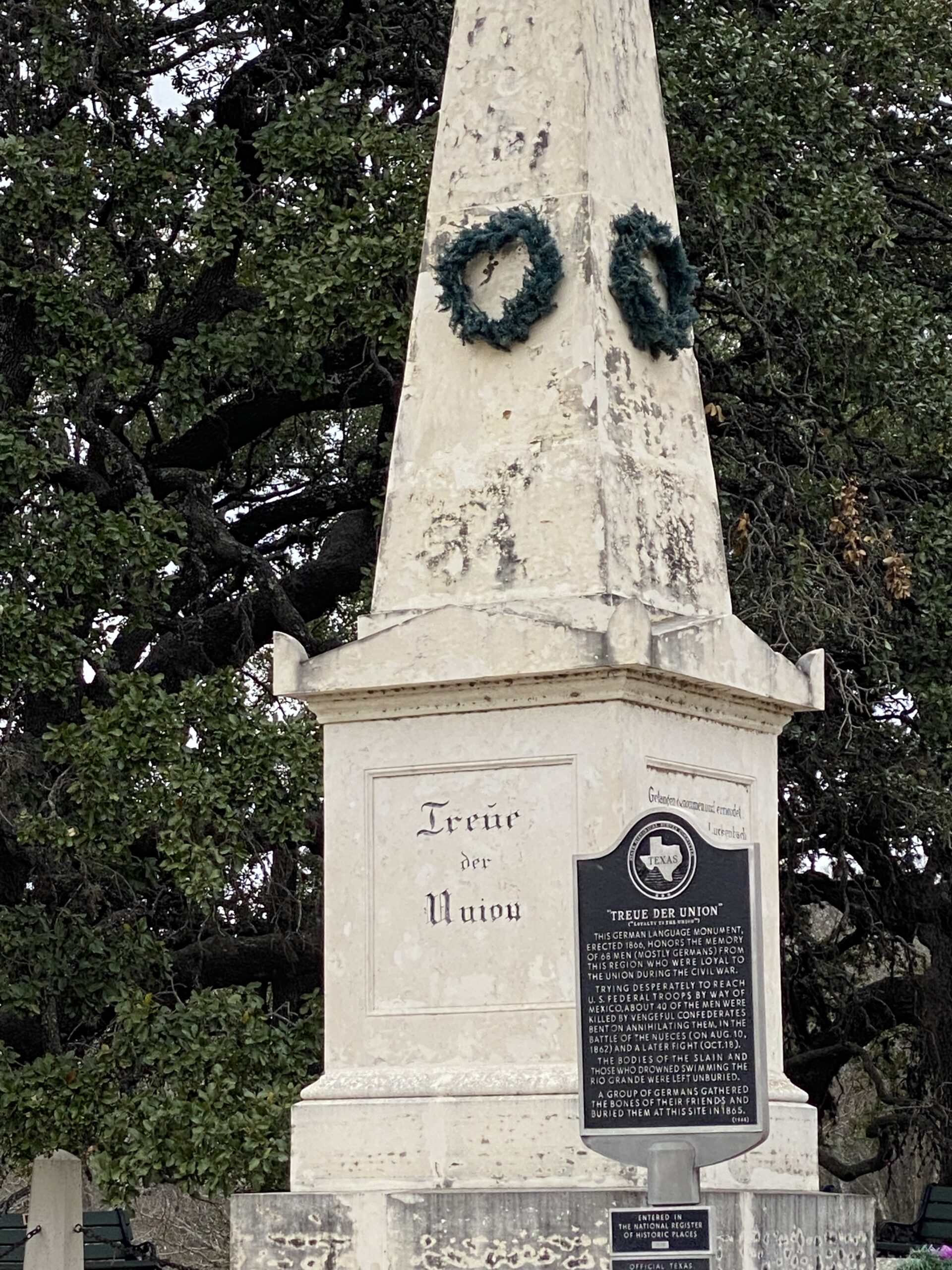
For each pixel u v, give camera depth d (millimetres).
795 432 17016
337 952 10039
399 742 10055
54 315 16125
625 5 10984
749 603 15789
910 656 17094
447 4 17281
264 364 16750
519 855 9766
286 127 16312
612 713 9633
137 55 17375
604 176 10516
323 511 19391
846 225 16344
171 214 16859
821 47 17375
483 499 10266
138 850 16625
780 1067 10391
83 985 15281
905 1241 16453
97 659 15688
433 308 10578
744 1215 9195
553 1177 9406
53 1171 16906
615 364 10336
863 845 18031
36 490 16062
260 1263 9664
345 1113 9812
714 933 8633
